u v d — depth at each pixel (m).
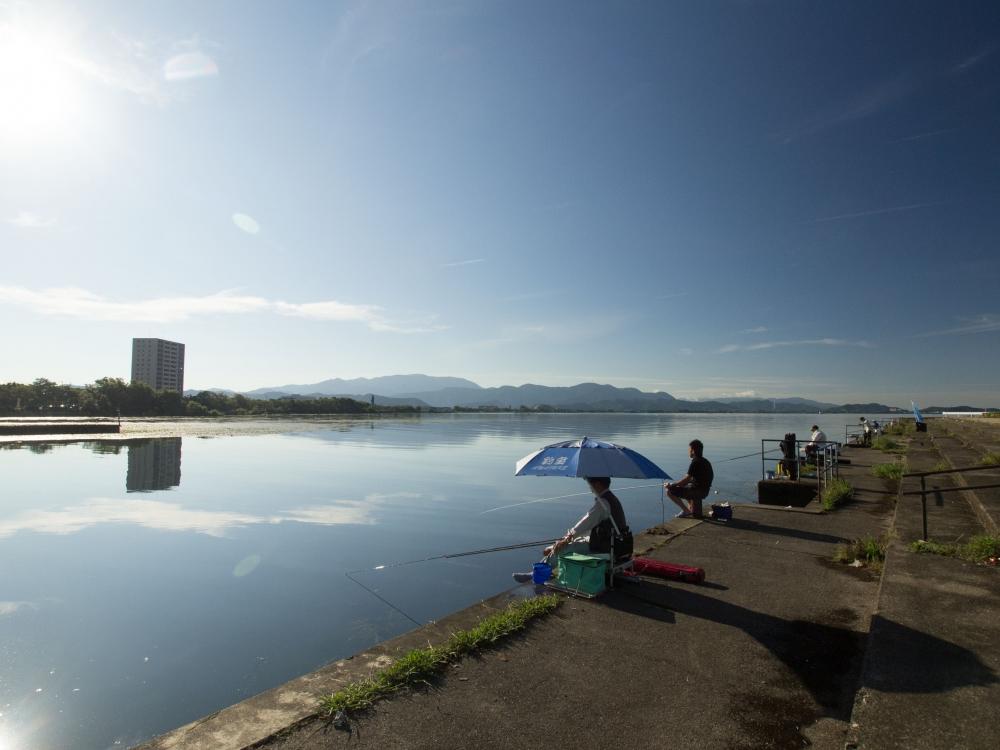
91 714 5.59
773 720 4.05
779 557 8.48
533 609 6.08
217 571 10.51
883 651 4.55
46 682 6.23
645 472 6.73
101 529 14.20
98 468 27.34
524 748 3.70
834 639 5.47
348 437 55.12
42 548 12.23
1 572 10.46
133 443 43.41
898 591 5.91
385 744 3.74
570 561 6.88
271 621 8.02
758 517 11.53
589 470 6.61
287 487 21.86
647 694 4.42
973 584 6.12
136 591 9.37
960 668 4.25
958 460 18.53
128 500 18.58
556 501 19.05
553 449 7.16
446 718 4.06
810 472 19.61
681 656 5.10
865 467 21.09
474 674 4.74
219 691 6.07
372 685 4.41
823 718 4.07
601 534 7.21
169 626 7.84
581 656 5.09
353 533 13.84
